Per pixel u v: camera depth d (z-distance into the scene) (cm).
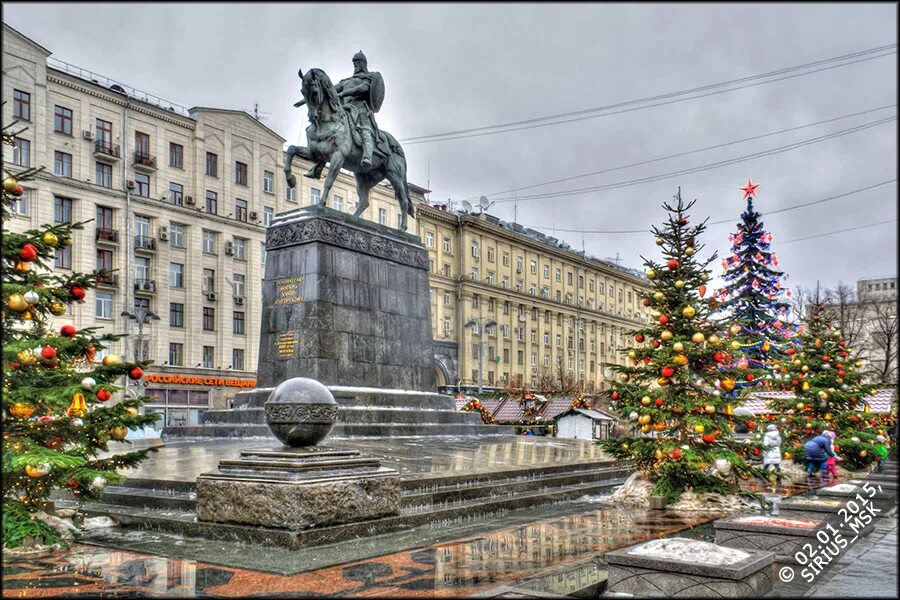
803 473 1712
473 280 6438
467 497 1077
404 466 1212
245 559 718
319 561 708
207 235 4703
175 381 4372
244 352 4844
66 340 802
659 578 592
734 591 564
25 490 798
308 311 1727
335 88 1945
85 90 4084
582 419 2984
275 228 1828
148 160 4353
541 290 7325
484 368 6475
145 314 3778
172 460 1249
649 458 1189
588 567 677
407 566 695
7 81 3709
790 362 1970
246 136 4938
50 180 3884
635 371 1216
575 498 1276
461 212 6644
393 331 1922
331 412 879
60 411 796
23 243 812
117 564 701
